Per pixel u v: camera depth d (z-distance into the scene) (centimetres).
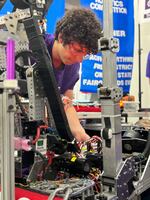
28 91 196
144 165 216
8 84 133
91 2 488
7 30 193
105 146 182
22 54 193
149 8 576
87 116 372
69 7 458
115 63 181
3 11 238
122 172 182
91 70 493
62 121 198
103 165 185
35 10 196
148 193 233
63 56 271
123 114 370
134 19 584
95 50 246
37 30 187
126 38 562
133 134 251
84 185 164
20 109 188
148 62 571
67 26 246
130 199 190
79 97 488
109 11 178
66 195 148
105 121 181
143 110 418
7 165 136
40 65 189
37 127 187
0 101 136
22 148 180
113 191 179
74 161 198
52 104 196
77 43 248
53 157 202
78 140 233
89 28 240
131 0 568
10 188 138
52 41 272
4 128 136
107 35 178
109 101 179
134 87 597
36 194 162
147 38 590
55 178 199
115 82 181
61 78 303
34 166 187
